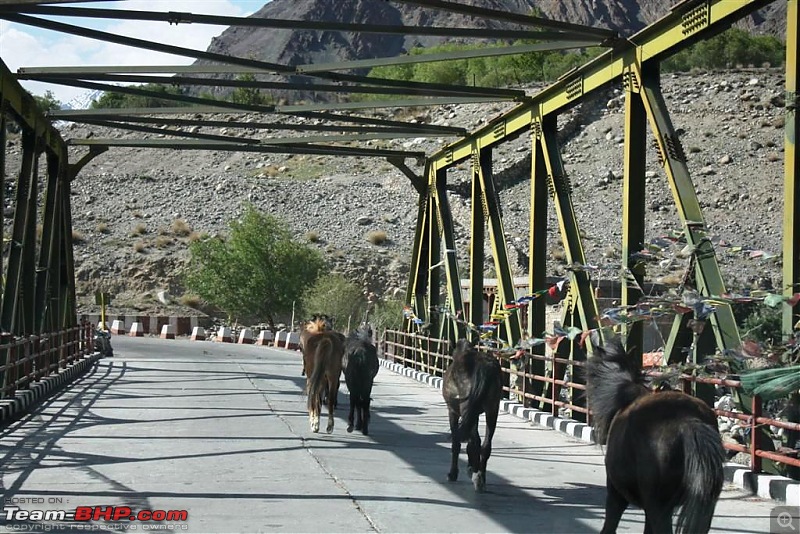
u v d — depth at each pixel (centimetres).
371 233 5891
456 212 5978
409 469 1173
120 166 7525
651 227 5466
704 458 567
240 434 1452
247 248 4847
